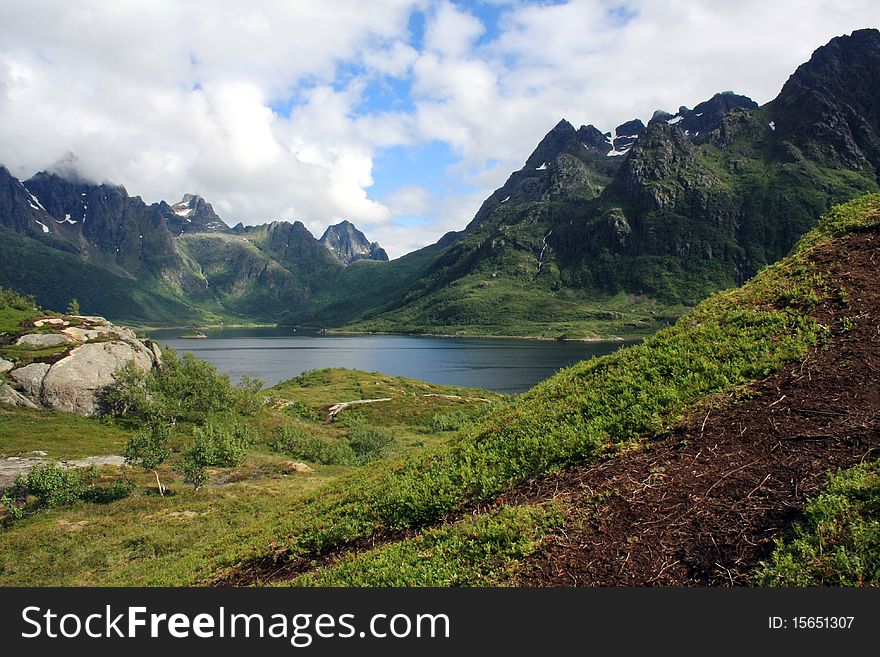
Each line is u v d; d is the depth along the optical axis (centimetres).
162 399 6197
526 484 1144
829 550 704
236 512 3077
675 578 750
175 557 2062
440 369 18112
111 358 6575
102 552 2373
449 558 937
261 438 6425
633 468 1033
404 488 1333
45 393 5872
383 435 6531
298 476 4528
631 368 1494
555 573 814
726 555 763
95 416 6025
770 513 811
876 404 979
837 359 1147
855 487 780
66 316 7612
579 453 1161
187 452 3925
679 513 868
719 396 1162
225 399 7256
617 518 897
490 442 1421
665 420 1144
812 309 1371
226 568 1358
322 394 11338
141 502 3369
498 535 934
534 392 1741
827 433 945
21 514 3056
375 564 991
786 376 1152
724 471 934
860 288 1377
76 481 3441
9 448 4634
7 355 6159
